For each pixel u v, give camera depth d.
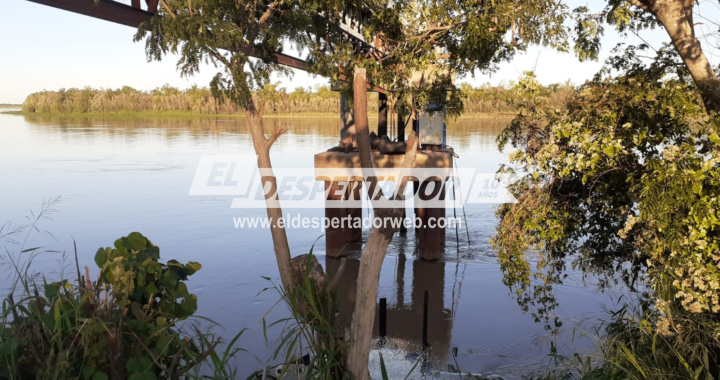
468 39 7.42
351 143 13.56
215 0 5.06
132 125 79.44
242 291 10.08
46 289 3.13
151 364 2.90
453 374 6.44
